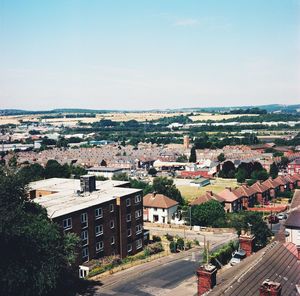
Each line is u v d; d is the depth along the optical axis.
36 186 102.94
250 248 40.84
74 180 113.06
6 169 61.78
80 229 77.38
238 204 143.00
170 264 80.44
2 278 50.94
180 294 63.50
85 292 65.06
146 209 130.38
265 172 192.62
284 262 33.97
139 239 94.25
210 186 187.88
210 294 28.23
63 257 60.91
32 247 55.16
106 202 84.62
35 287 53.84
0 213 54.19
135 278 71.69
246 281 28.56
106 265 77.75
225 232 111.50
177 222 125.00
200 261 81.88
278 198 166.25
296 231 55.03
